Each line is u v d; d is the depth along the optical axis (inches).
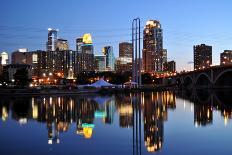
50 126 1615.4
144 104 3193.9
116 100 3826.3
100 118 1963.6
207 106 3024.1
